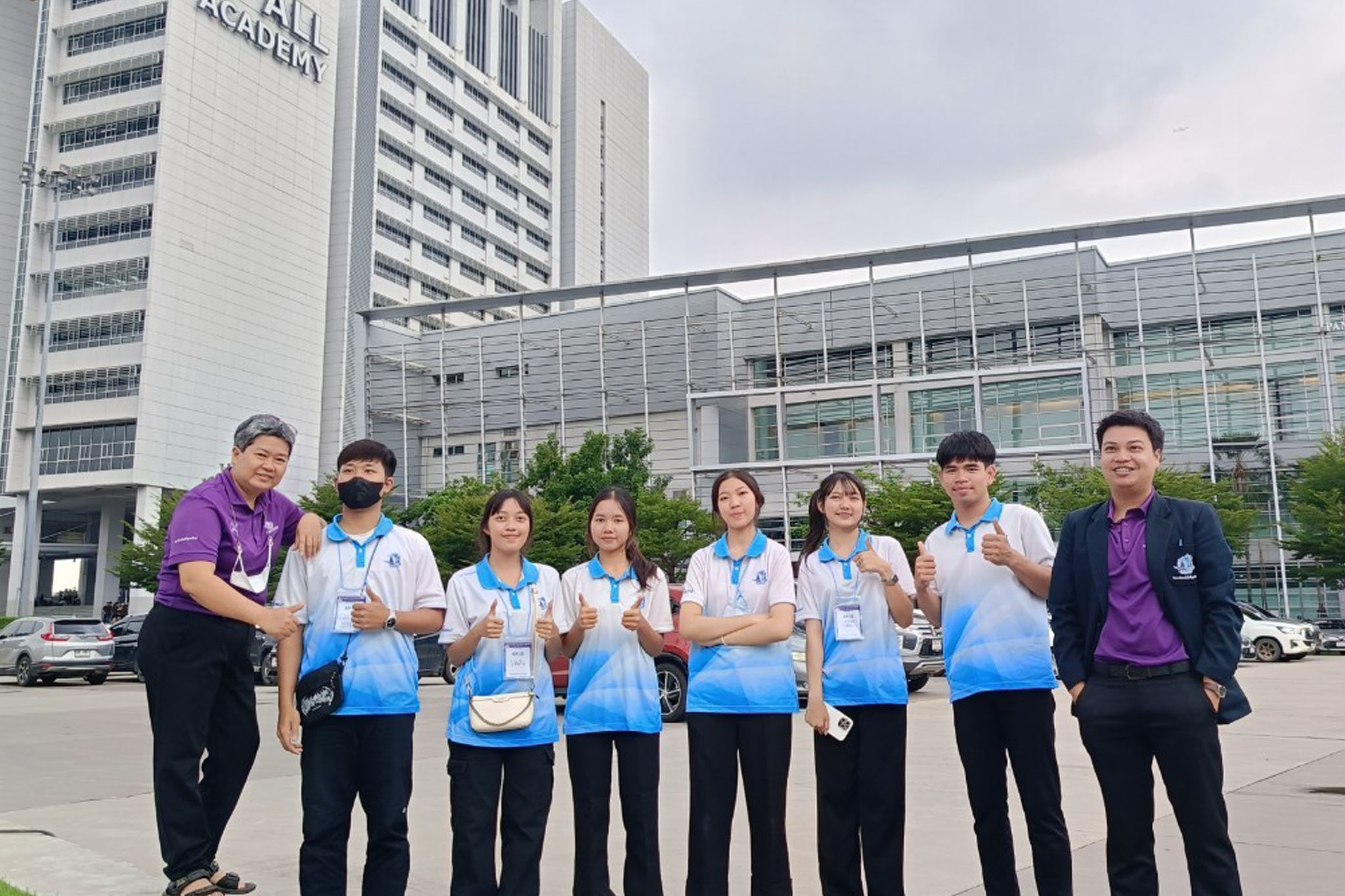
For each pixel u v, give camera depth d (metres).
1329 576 29.42
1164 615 3.52
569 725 4.16
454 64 74.50
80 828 5.99
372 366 51.50
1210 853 3.42
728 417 43.03
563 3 91.00
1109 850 3.61
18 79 58.31
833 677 4.16
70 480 49.59
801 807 6.52
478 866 3.92
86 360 50.50
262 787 7.46
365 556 4.06
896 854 4.08
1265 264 35.94
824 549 4.32
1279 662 20.83
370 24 66.62
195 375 51.81
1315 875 4.61
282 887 4.68
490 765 4.00
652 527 29.33
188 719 4.23
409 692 4.02
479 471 41.72
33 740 10.45
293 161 58.69
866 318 41.12
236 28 55.31
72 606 53.78
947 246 34.66
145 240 50.56
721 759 4.05
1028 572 3.91
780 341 37.69
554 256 86.12
